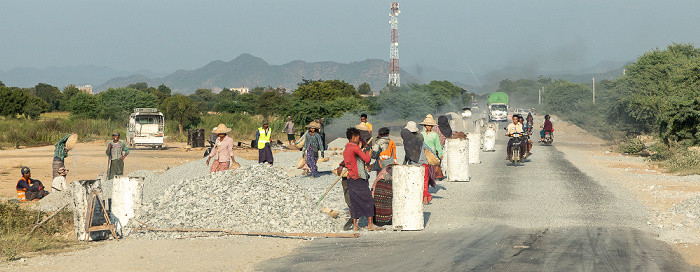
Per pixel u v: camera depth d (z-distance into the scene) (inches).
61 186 1168.8
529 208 909.2
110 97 5861.2
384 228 775.1
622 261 572.7
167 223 764.0
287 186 852.6
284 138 3538.4
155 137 2915.8
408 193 759.1
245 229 748.0
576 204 943.7
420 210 764.0
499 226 772.6
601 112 3221.0
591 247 639.1
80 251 652.1
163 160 2222.0
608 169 1512.1
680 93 2370.8
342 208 906.7
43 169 1936.5
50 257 617.6
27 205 1012.5
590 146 2578.7
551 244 657.0
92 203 717.9
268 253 630.5
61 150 1199.6
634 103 2709.2
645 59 3181.6
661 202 964.6
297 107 3941.9
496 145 2329.0
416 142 948.0
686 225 762.8
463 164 1214.3
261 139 1381.6
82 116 5280.5
